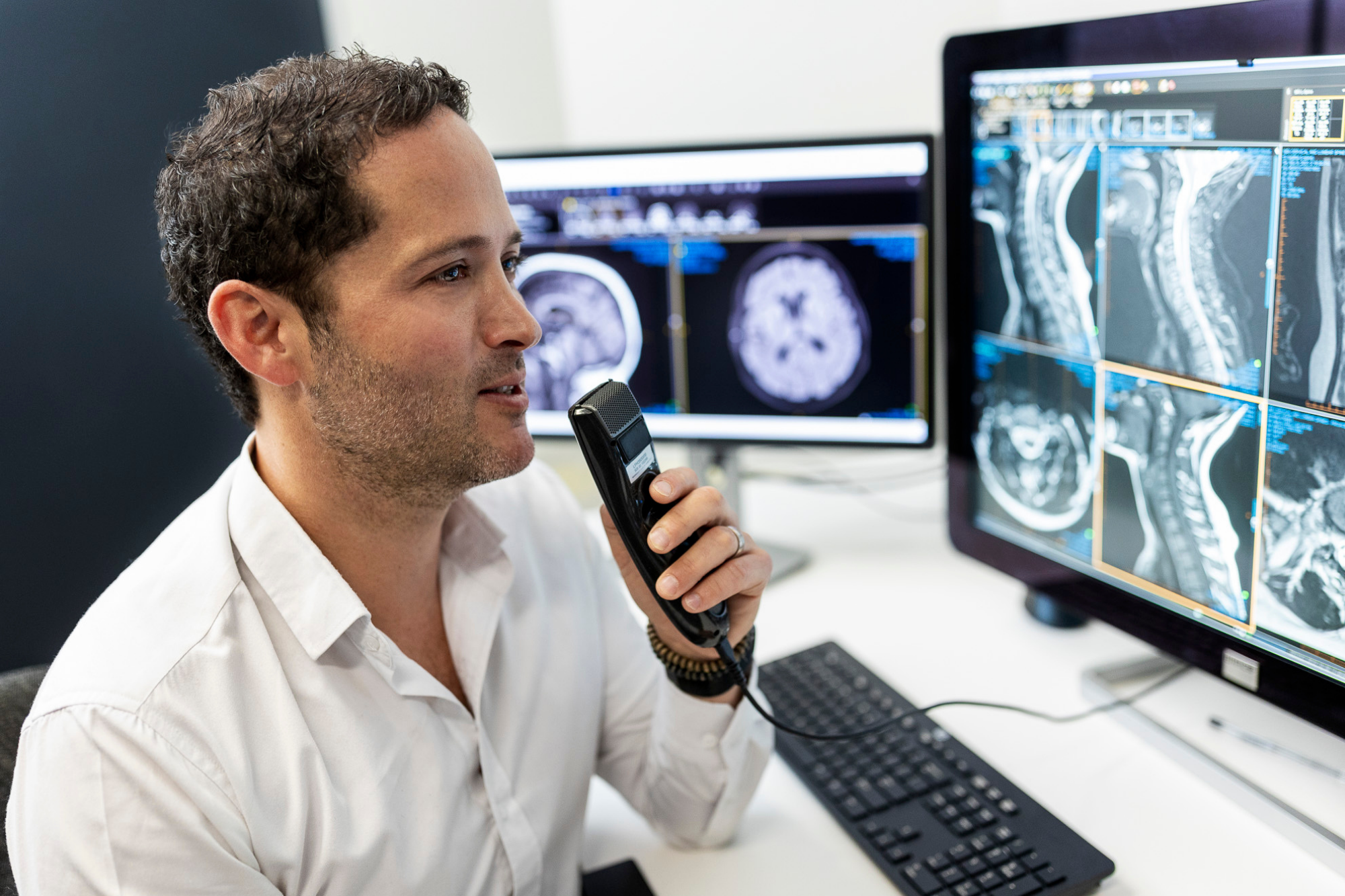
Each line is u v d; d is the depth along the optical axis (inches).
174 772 25.2
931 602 46.1
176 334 52.7
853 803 32.7
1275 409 29.8
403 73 26.8
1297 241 28.2
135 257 51.3
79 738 25.2
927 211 46.1
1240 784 31.5
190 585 28.1
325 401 27.4
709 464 54.3
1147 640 36.3
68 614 52.7
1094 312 35.9
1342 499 28.2
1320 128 27.0
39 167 48.5
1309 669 30.3
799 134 65.1
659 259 50.5
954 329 43.0
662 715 33.2
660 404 52.8
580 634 35.5
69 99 48.6
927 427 48.9
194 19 50.9
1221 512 32.3
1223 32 29.2
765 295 49.6
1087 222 35.4
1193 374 32.4
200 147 27.2
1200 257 31.3
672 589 29.0
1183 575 34.3
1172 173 31.8
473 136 27.3
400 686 29.1
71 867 24.7
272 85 26.9
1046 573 40.8
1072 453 38.2
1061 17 54.7
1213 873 29.0
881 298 47.9
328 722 28.3
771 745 33.8
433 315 26.5
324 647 28.0
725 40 65.1
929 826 31.3
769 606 47.2
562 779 33.9
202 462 54.6
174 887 24.9
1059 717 36.8
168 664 26.5
